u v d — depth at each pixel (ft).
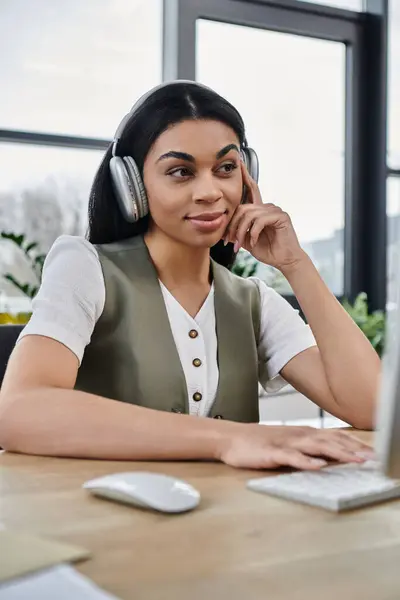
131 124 4.40
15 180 9.77
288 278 4.71
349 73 12.14
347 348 4.48
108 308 4.41
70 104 10.12
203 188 4.25
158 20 10.71
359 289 12.34
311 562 1.98
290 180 11.77
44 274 4.50
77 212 10.11
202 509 2.51
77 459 3.33
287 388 9.84
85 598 1.68
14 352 3.98
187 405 4.46
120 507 2.53
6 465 3.20
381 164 12.14
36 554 1.97
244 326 4.79
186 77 10.73
